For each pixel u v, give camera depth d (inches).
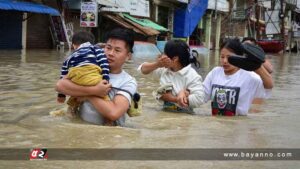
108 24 1024.2
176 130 163.9
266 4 2026.3
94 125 165.9
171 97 213.3
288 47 2268.7
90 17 889.5
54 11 855.1
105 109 166.6
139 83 336.5
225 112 205.8
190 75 211.6
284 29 2037.4
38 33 900.6
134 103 180.9
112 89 173.2
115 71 176.9
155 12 1280.8
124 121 176.2
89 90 167.3
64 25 918.4
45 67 436.1
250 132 163.5
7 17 815.1
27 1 847.7
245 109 204.4
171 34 1386.6
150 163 118.6
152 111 212.8
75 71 169.0
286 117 206.1
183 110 215.5
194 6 1427.2
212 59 848.9
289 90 343.6
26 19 849.5
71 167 113.3
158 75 225.9
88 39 231.1
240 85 202.8
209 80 213.2
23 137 144.0
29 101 221.8
